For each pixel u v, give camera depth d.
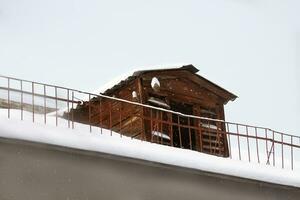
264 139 20.03
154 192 17.25
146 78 21.17
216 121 20.92
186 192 17.70
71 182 16.27
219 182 18.30
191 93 22.14
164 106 21.25
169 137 20.83
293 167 20.92
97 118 22.03
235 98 23.00
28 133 16.00
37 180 15.91
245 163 18.98
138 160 17.19
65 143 16.34
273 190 19.06
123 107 21.27
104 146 16.86
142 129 20.28
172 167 17.64
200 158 18.22
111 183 16.75
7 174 15.63
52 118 17.47
